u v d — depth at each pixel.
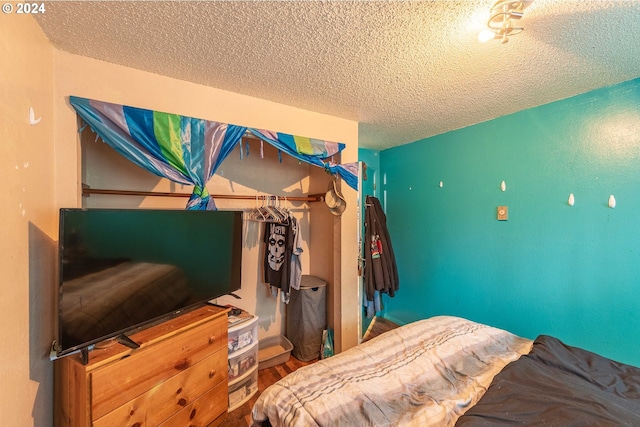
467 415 0.86
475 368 1.17
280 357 2.27
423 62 1.36
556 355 1.17
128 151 1.34
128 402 1.15
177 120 1.48
